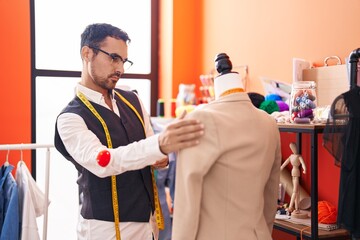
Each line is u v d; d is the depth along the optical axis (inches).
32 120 120.0
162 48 141.4
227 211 46.4
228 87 49.1
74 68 127.9
